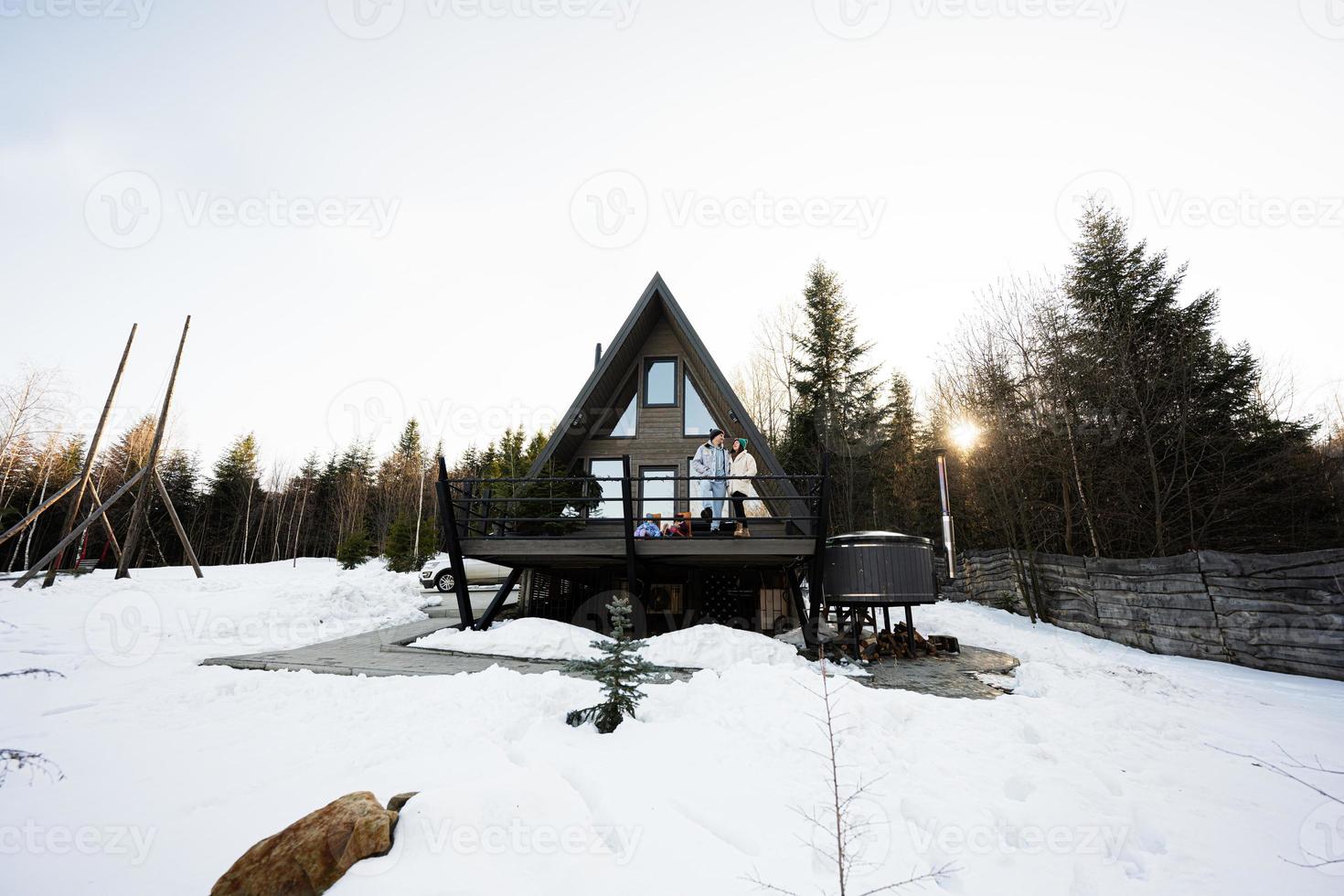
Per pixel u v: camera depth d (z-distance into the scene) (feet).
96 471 125.18
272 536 159.94
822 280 92.43
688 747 13.05
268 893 8.13
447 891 7.89
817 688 16.44
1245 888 8.53
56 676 21.09
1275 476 48.19
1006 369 53.31
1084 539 54.39
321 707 17.57
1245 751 14.21
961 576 58.80
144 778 12.39
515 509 39.73
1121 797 11.35
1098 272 58.18
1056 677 22.47
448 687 18.98
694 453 42.37
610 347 40.45
